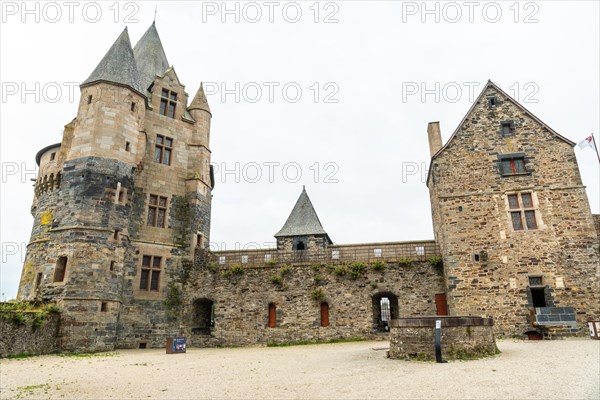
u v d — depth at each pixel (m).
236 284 23.47
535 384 8.69
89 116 21.28
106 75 22.05
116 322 19.23
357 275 22.50
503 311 19.22
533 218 20.19
